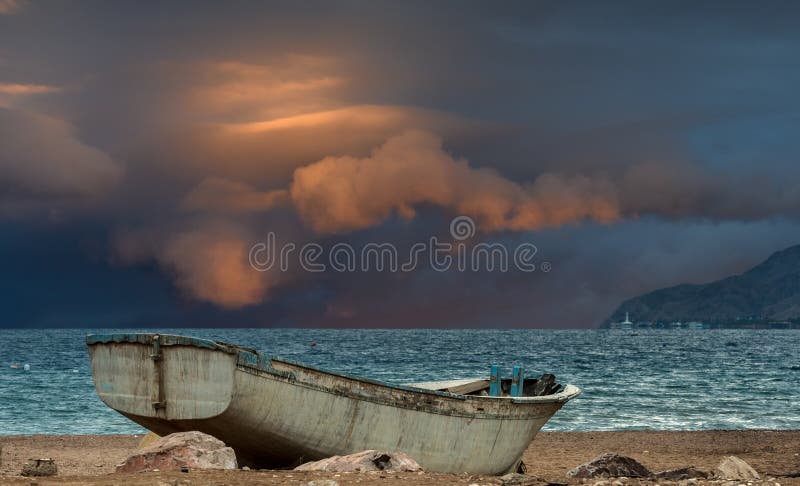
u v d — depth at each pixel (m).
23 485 9.91
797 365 80.44
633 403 39.78
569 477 14.21
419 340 190.12
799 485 12.92
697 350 129.88
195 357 12.42
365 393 13.43
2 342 151.50
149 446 12.38
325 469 12.07
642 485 12.05
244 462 13.73
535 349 130.38
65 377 55.44
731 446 24.45
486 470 15.30
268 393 12.50
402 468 12.58
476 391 18.64
